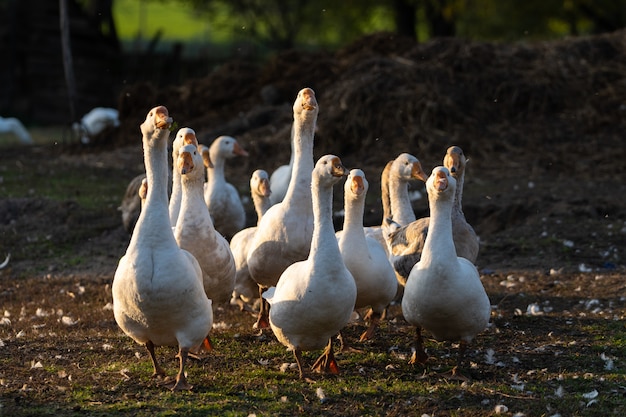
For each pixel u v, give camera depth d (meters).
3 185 20.08
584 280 13.45
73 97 25.88
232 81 27.36
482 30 40.50
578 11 39.94
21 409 7.88
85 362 9.52
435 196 8.88
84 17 39.78
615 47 24.75
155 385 8.65
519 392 8.55
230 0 45.25
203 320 8.56
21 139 29.27
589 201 17.72
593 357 9.76
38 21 38.97
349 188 9.66
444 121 21.95
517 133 21.95
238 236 11.67
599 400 8.33
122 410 7.89
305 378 8.91
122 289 8.38
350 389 8.57
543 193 18.50
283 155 22.06
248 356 9.84
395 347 10.23
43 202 17.98
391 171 12.17
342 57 26.83
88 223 17.14
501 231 16.66
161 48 59.53
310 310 8.55
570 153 21.30
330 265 8.57
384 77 22.95
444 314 8.86
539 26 40.00
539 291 12.92
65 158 24.39
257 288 11.67
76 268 14.85
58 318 11.73
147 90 27.61
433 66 23.33
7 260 14.58
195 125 25.69
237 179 20.89
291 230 10.54
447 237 8.91
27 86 39.09
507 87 23.03
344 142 22.03
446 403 8.24
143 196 11.39
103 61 39.53
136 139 25.89
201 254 10.05
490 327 11.07
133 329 8.59
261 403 8.15
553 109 22.97
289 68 26.84
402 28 41.03
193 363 9.50
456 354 9.97
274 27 46.44
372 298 10.12
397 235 11.25
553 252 15.12
